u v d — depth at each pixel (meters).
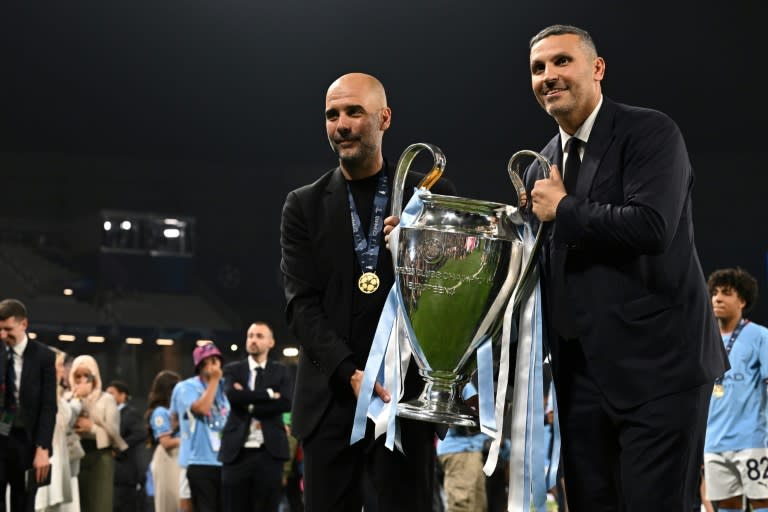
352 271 4.97
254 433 11.98
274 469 11.99
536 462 4.37
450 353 4.50
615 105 4.37
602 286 4.16
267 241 49.72
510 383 4.71
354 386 4.72
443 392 4.60
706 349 4.16
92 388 13.76
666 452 4.02
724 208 42.59
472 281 4.40
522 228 4.54
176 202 49.44
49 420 10.88
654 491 4.01
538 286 4.45
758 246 41.94
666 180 4.03
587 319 4.18
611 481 4.29
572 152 4.43
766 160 42.03
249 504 12.01
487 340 4.53
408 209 4.57
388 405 4.60
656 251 3.97
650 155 4.10
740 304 9.73
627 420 4.11
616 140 4.25
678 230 4.21
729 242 42.44
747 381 9.62
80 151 49.34
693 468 4.11
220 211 49.75
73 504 12.59
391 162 5.24
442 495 14.20
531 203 4.61
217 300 47.38
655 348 4.08
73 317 43.44
